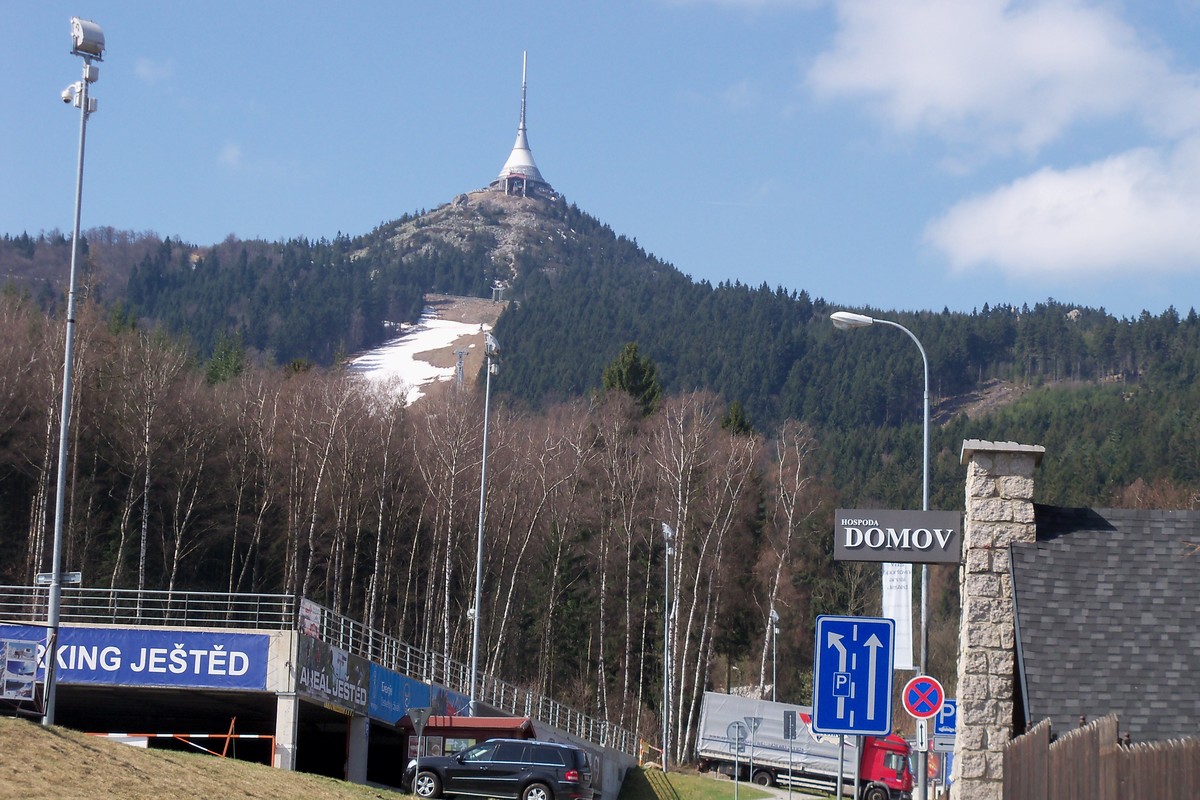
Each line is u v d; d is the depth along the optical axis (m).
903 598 36.00
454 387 140.62
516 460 120.88
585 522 123.12
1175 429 162.75
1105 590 26.77
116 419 103.12
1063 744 21.03
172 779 36.34
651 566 123.44
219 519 109.94
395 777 75.19
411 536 121.31
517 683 121.00
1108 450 178.38
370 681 63.16
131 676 55.69
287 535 107.25
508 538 115.69
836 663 22.33
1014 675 27.11
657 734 117.00
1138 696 24.88
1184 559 27.16
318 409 111.69
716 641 119.44
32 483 102.12
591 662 125.19
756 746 92.62
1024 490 27.88
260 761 66.81
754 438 118.75
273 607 108.25
